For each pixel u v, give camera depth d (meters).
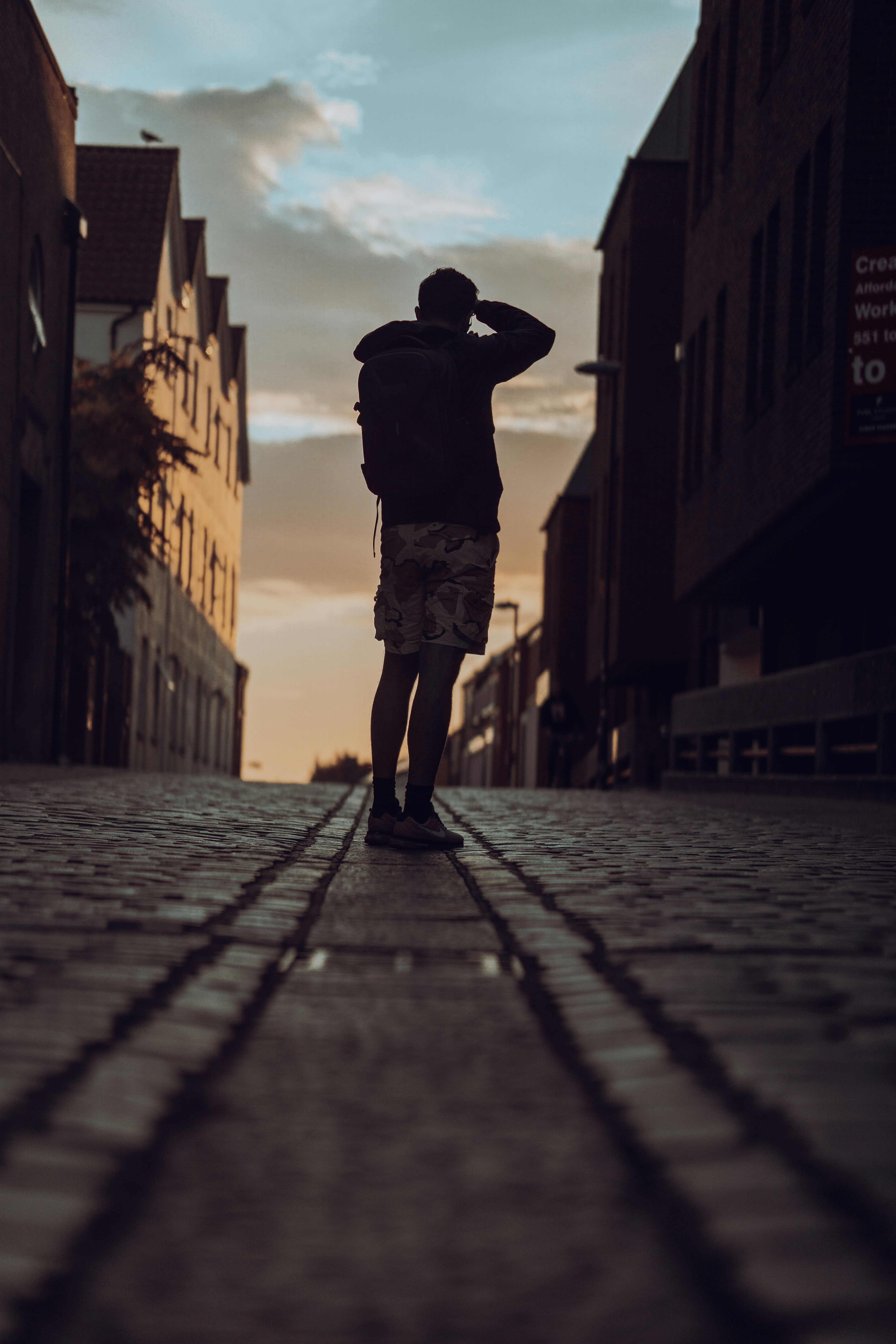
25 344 18.78
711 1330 1.21
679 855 5.75
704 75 23.45
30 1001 2.55
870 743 13.98
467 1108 1.98
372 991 2.78
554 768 27.61
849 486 14.68
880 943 3.43
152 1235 1.46
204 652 50.97
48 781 11.07
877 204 14.20
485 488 5.80
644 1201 1.58
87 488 25.31
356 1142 1.81
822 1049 2.29
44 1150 1.71
